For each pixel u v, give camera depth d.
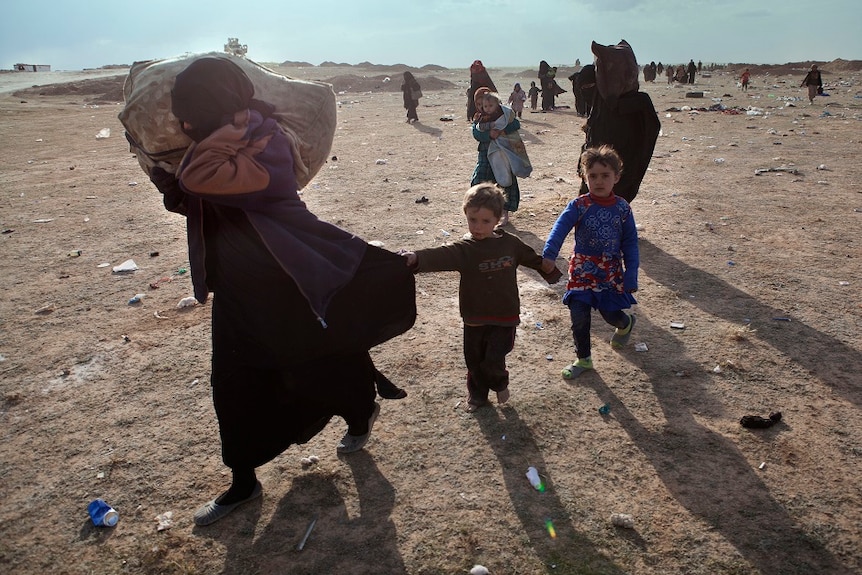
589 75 8.89
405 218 7.89
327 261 2.56
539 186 9.62
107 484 3.23
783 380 4.03
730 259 6.23
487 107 7.16
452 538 2.80
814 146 13.01
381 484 3.16
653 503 2.99
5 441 3.63
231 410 2.74
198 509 3.01
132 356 4.58
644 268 6.02
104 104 32.78
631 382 4.04
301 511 3.00
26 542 2.88
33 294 5.84
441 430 3.58
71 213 8.84
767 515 2.89
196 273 2.59
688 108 21.81
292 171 2.55
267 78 2.75
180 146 2.53
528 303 5.30
